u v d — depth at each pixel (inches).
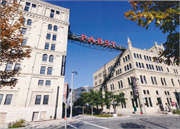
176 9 116.8
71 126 451.8
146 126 382.9
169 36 139.6
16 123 495.2
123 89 1364.4
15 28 351.6
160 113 1008.9
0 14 310.2
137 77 1184.8
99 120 618.2
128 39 1437.0
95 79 2288.4
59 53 987.9
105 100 1041.5
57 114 807.1
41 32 995.3
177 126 354.0
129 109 1210.6
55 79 889.5
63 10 1197.7
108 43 1472.7
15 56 366.6
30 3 1059.3
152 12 120.6
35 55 897.5
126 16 132.3
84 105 1167.0
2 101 707.4
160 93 1237.7
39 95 810.8
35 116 753.6
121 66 1494.8
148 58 1405.0
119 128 366.6
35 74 838.5
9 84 396.5
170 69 1489.9
